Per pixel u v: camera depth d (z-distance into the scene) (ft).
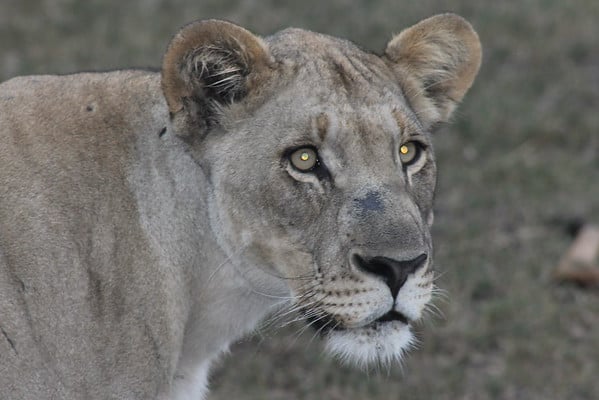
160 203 26.32
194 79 25.82
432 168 26.84
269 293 26.84
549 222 51.90
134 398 26.03
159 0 73.46
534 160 56.54
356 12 71.97
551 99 63.05
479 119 59.11
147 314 26.04
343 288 25.07
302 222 25.41
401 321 25.64
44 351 25.21
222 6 72.69
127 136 26.48
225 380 41.63
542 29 70.08
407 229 24.97
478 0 73.41
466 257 48.39
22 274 25.14
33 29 69.21
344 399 41.01
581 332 44.91
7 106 26.35
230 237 26.14
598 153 58.18
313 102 25.44
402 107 26.17
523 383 41.93
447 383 41.45
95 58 65.67
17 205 25.38
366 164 25.27
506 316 44.91
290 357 42.83
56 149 25.98
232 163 25.80
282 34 27.25
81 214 25.70
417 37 28.37
